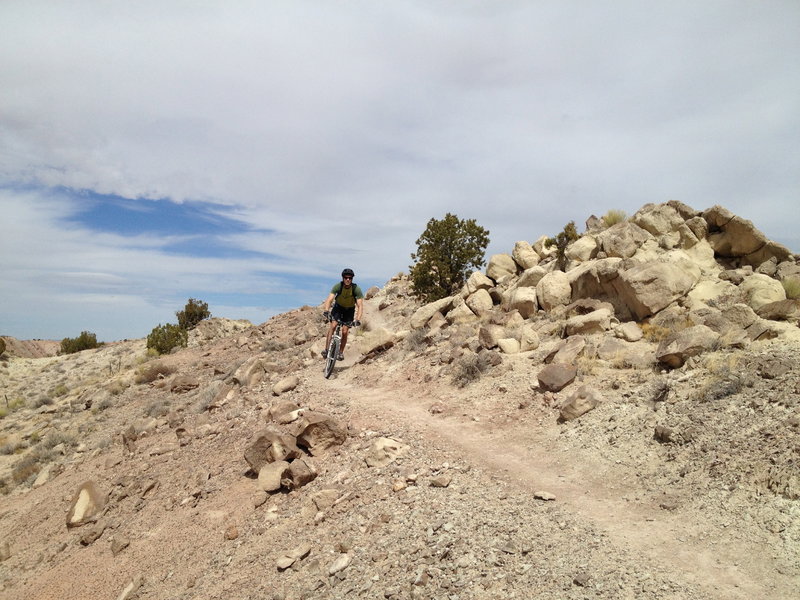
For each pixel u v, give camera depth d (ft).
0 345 135.23
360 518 24.23
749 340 31.65
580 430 29.32
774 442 21.35
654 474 23.16
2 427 84.48
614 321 43.91
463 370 42.96
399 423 35.73
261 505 29.86
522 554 18.29
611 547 18.04
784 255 49.42
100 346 151.43
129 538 32.60
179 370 91.50
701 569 16.25
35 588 31.65
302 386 51.42
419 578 17.81
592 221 65.87
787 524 17.34
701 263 51.11
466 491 24.43
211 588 23.35
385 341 61.52
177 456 43.32
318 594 19.47
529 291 56.54
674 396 28.27
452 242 87.35
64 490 48.37
